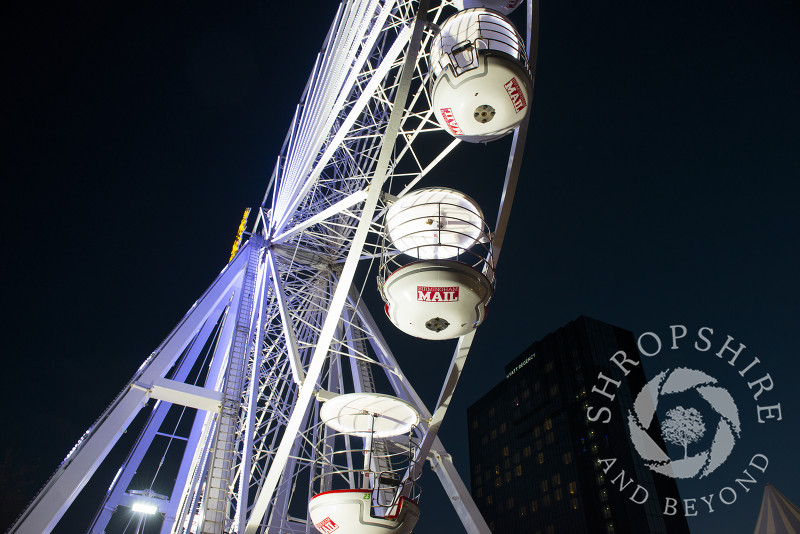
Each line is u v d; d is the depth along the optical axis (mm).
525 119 9531
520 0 10289
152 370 18656
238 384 19688
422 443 10969
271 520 18594
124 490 27312
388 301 9180
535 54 9555
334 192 23547
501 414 126375
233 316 25297
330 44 22719
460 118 9172
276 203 27906
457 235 10086
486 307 9281
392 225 10211
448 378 10852
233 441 18000
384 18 13102
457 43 9227
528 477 110688
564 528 97250
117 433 16578
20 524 13695
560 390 111438
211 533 15930
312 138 18391
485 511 119125
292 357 12156
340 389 22797
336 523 9883
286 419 19578
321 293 25031
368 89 12820
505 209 9984
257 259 25500
